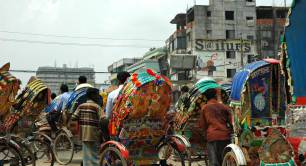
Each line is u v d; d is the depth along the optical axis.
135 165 6.94
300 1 5.27
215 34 50.53
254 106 6.76
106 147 7.06
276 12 53.25
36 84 9.66
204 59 49.25
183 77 39.16
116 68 62.44
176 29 55.53
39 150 10.05
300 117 5.45
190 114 8.70
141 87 6.81
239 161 6.15
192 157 9.72
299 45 5.36
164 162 7.26
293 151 5.68
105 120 7.81
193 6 50.78
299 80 5.40
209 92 7.33
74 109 10.23
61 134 10.47
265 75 6.79
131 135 6.90
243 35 51.28
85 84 10.81
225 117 7.04
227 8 51.22
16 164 7.91
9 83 7.76
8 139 7.90
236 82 6.93
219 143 6.90
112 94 7.90
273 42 51.31
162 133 7.16
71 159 10.27
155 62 40.97
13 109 9.10
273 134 5.98
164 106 7.09
